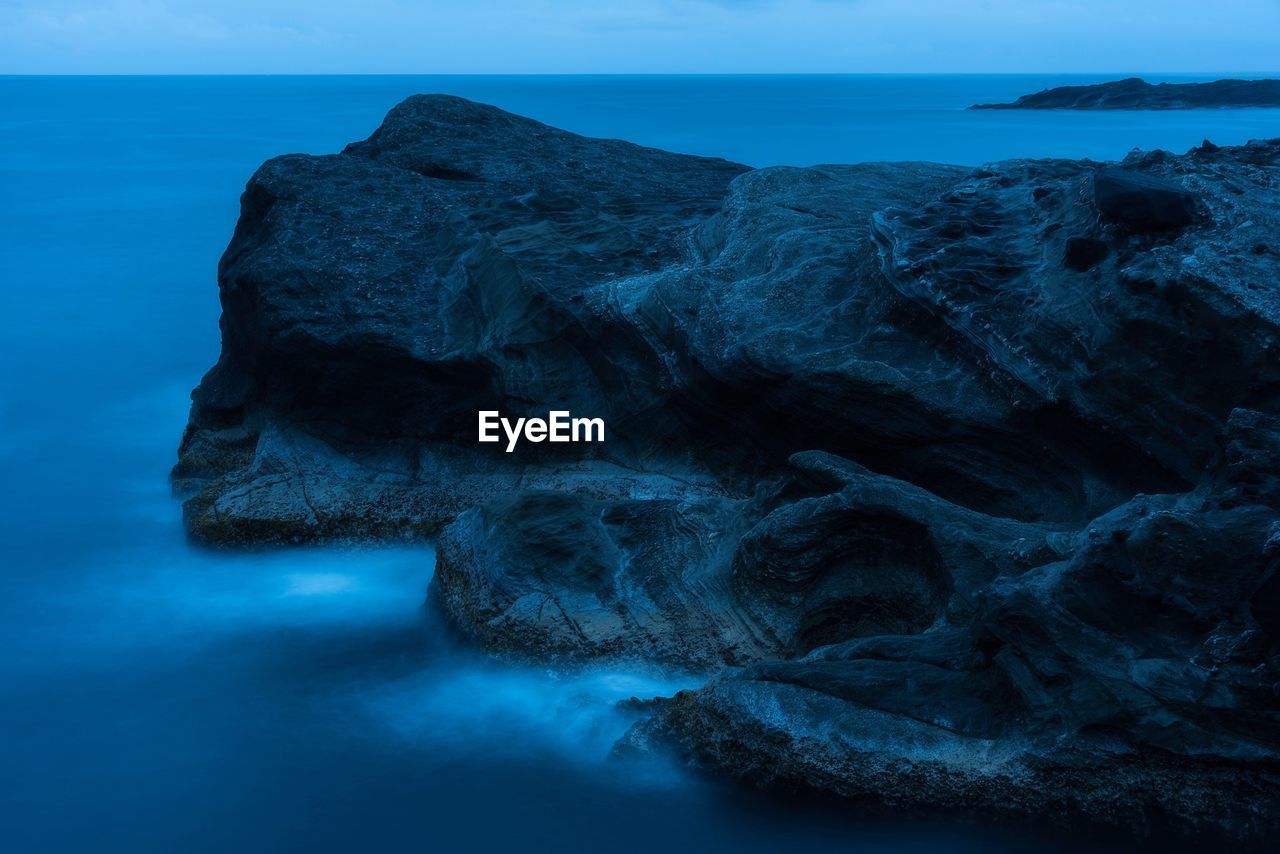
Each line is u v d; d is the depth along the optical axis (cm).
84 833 1222
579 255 1986
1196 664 1001
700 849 1142
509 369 1833
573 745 1302
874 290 1628
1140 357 1338
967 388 1462
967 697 1111
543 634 1404
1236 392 1271
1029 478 1441
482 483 1822
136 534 1920
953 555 1236
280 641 1572
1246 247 1338
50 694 1470
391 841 1198
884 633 1309
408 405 1895
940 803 1075
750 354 1559
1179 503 1123
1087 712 1034
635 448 1789
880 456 1518
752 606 1360
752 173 2184
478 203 2278
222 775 1309
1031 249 1573
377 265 2050
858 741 1103
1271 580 972
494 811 1227
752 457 1678
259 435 2045
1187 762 1013
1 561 1825
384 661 1517
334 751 1341
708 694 1197
